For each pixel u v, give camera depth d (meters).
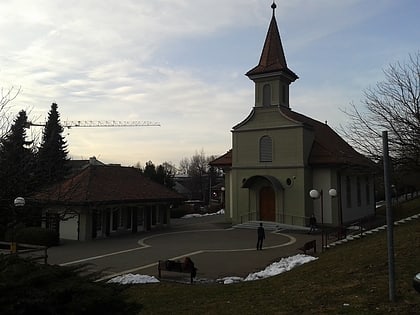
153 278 15.23
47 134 18.34
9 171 12.98
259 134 37.94
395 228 20.72
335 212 35.56
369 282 9.85
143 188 36.03
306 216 35.28
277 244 25.92
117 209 31.98
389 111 21.09
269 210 37.16
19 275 4.88
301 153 35.75
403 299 8.20
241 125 38.84
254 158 38.03
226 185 41.97
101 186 31.89
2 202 13.12
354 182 40.62
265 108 37.78
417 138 19.53
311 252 21.50
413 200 42.34
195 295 11.70
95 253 22.67
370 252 13.84
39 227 26.62
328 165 35.75
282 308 8.91
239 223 38.09
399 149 20.30
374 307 7.96
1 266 5.18
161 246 25.36
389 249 8.17
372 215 42.22
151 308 10.45
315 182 36.53
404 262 11.34
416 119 20.14
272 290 11.02
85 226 28.69
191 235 31.31
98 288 5.21
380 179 27.03
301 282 11.38
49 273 5.08
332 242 24.58
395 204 39.47
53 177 15.98
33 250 16.33
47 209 19.89
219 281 15.03
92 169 34.16
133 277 15.14
